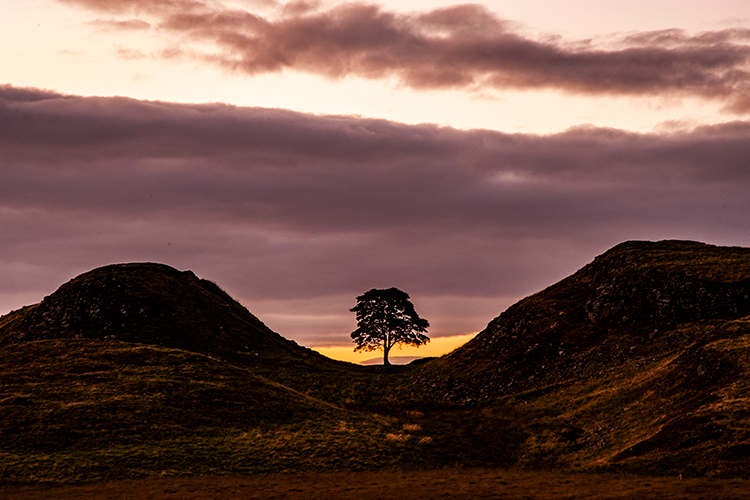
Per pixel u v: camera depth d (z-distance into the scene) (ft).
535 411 230.48
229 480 164.35
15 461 172.65
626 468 145.48
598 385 231.71
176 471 172.45
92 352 288.30
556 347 290.76
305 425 225.35
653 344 245.45
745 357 172.55
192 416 221.05
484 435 218.79
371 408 275.80
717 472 128.36
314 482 161.99
